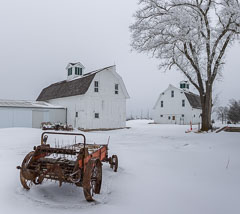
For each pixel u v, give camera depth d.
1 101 26.91
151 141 13.64
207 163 7.25
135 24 20.86
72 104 27.30
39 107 25.58
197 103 48.00
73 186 4.78
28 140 12.91
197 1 20.94
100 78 26.69
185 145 11.73
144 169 6.45
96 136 16.56
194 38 18.84
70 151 4.45
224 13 20.08
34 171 4.23
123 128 28.55
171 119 45.97
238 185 4.95
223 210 3.60
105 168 6.59
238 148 10.28
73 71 33.16
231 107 50.97
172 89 46.28
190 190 4.59
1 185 4.60
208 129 20.38
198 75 20.86
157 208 3.65
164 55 21.39
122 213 3.43
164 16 19.73
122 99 28.92
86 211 3.47
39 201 3.87
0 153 8.48
